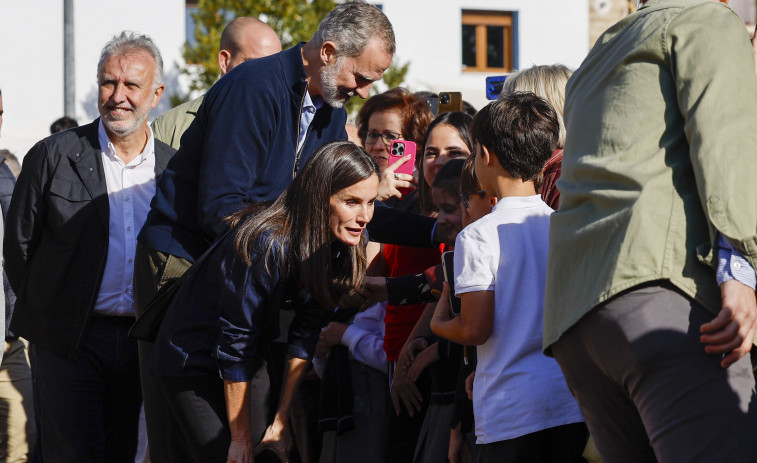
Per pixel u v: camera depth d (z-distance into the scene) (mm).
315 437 4102
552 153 2883
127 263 3883
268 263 2852
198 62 11422
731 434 1822
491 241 2586
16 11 12289
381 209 3504
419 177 3781
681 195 1937
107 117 3838
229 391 2900
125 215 3898
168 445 3297
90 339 3852
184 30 12984
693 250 1907
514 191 2670
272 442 3170
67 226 3816
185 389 2994
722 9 1981
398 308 3500
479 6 15375
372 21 3279
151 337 3184
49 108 12422
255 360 2969
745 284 1828
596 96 2092
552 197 2979
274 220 2902
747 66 1924
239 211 3027
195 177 3307
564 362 2111
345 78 3301
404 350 3324
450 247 3346
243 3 11305
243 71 3262
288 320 3875
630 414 2062
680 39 1957
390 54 3336
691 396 1853
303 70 3314
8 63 12273
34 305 3863
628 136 1993
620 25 2133
